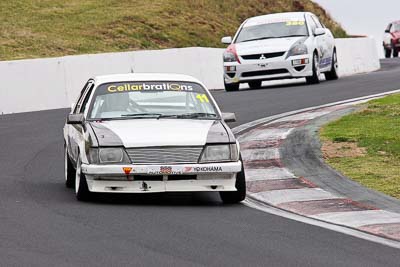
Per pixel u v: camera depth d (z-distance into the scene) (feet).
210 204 91.40
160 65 233.35
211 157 89.04
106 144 88.33
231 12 393.09
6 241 70.90
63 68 209.77
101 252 67.15
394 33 419.13
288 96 188.96
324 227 79.10
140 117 95.71
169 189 88.33
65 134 106.63
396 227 78.74
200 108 97.55
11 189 99.09
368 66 296.51
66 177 101.45
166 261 64.44
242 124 150.10
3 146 137.90
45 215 82.79
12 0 352.69
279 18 221.05
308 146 124.06
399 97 170.19
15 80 200.44
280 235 75.05
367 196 94.07
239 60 212.02
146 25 346.33
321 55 218.18
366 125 138.62
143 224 78.74
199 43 350.02
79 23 336.90
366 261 65.72
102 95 98.27
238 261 64.85
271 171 109.09
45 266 62.59
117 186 88.17
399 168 108.88
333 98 180.75
